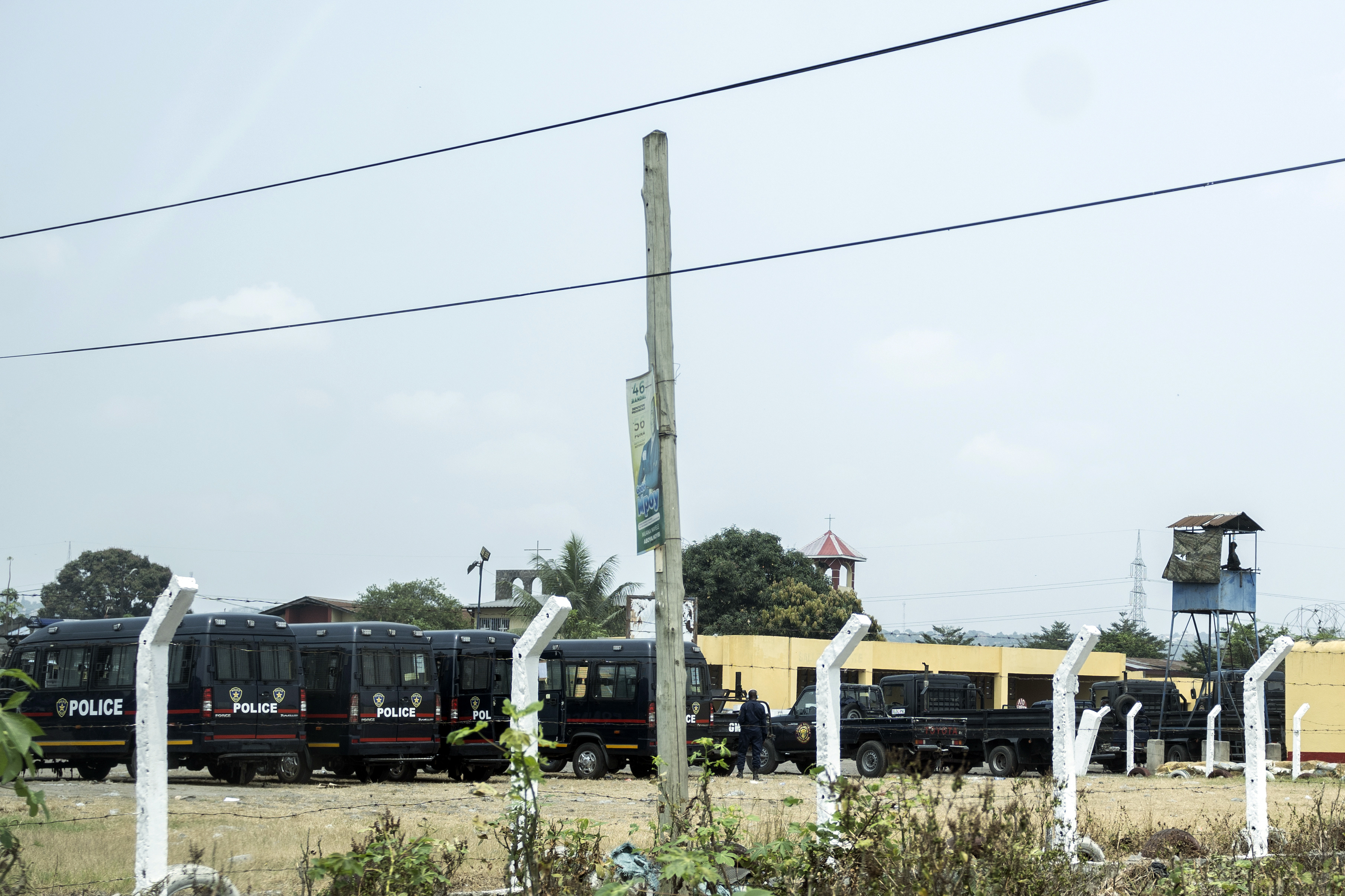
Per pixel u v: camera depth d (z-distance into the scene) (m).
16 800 17.25
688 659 27.86
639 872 7.74
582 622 51.16
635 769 27.81
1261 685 11.94
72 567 80.81
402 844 7.74
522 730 7.95
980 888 7.31
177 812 15.52
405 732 24.00
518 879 7.35
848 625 8.30
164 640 7.61
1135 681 38.69
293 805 17.58
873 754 28.41
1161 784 26.83
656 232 11.30
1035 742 28.78
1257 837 11.71
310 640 24.36
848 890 7.28
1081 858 9.90
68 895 8.87
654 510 10.54
